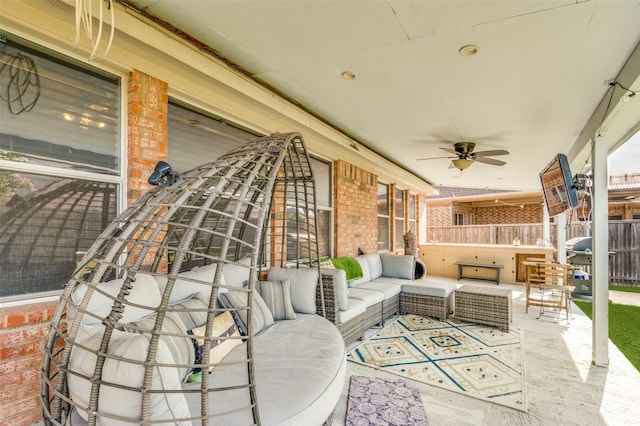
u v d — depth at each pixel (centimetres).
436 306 459
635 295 667
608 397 259
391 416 228
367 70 278
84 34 197
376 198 628
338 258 465
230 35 231
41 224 197
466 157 477
